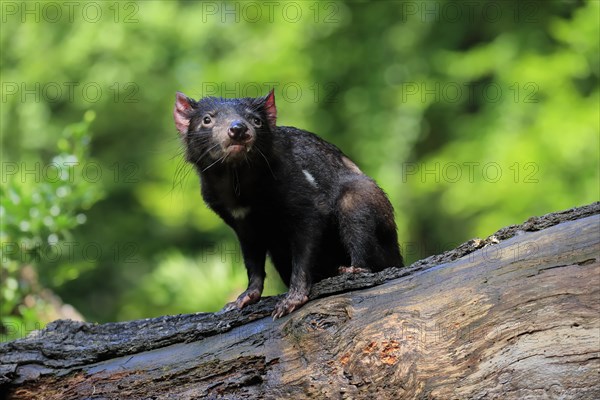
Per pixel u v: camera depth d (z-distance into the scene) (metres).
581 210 5.52
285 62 18.66
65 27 21.62
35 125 21.28
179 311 10.28
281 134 6.99
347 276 6.03
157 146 21.28
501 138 16.34
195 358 6.04
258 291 6.93
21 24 21.98
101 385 6.12
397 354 5.47
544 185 15.68
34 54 21.44
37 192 9.50
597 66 17.05
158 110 21.17
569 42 16.77
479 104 18.25
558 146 15.63
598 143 15.73
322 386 5.57
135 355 6.22
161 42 21.00
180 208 19.44
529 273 5.35
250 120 6.74
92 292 20.81
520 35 17.58
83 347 6.27
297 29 18.86
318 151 7.13
